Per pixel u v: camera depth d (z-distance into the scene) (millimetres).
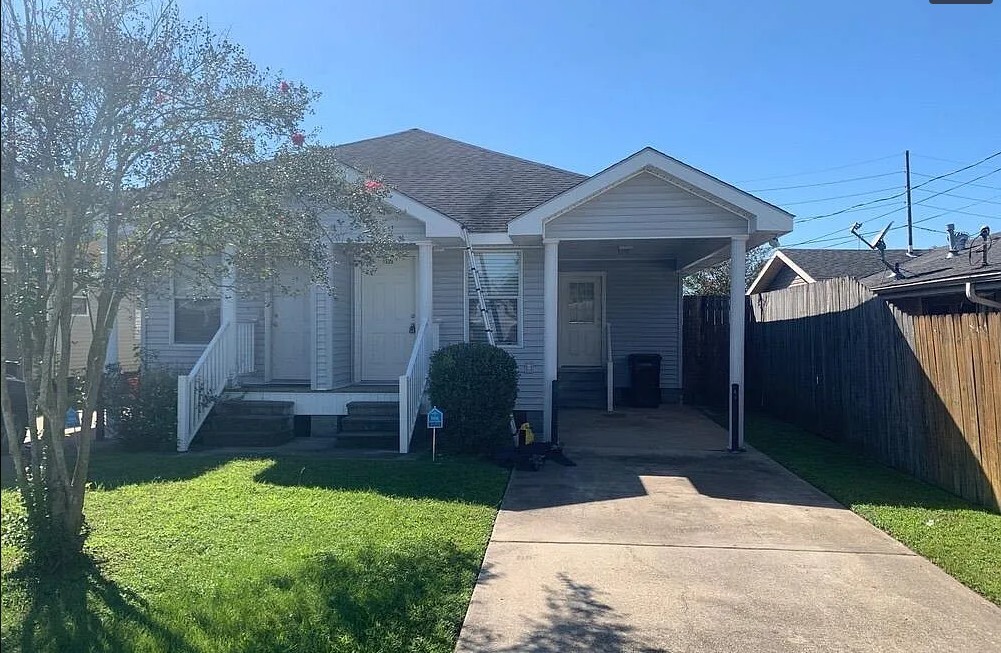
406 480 7676
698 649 3996
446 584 4797
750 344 15406
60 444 4871
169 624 4074
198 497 6863
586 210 10273
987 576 5031
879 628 4254
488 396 9164
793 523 6434
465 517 6367
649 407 14750
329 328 10664
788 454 9703
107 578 4742
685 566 5297
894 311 8664
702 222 10133
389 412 10125
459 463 8641
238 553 5277
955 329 7281
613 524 6363
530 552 5582
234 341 10906
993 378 6621
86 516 6133
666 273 15469
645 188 10203
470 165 14180
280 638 3949
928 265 12812
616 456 9555
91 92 4594
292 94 5273
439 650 3936
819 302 11398
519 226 10180
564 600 4648
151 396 9484
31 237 4543
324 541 5578
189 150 4863
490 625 4273
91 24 4547
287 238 5465
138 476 7750
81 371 10195
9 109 4234
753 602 4633
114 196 4777
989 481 6715
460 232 10320
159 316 11852
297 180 5371
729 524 6391
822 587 4891
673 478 8242
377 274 11719
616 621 4340
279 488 7250
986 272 9055
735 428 9914
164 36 4789
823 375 11188
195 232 5062
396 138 15570
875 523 6383
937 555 5473
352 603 4406
